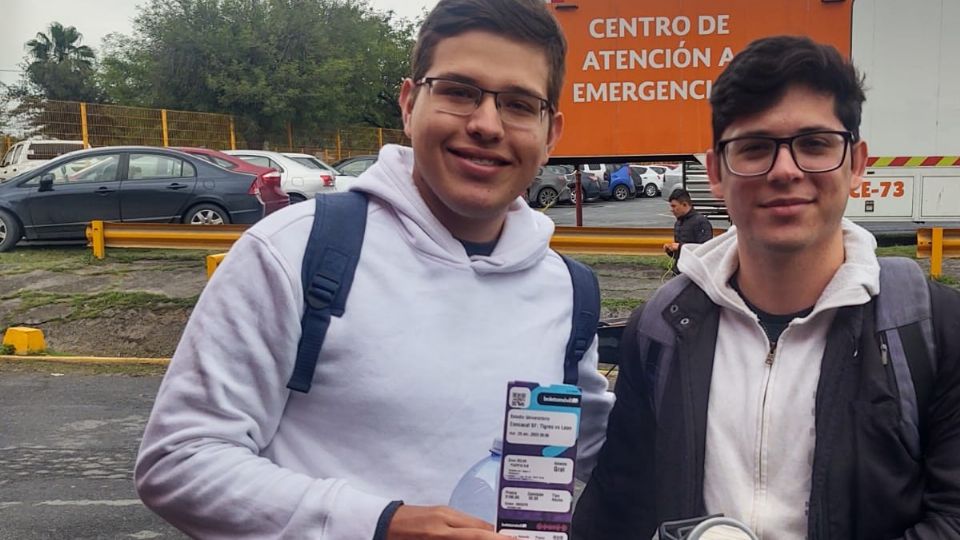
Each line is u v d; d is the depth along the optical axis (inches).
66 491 178.5
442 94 61.1
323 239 58.8
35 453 203.5
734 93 65.2
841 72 63.9
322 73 1175.0
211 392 55.7
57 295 352.5
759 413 65.4
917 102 442.6
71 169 431.5
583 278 69.7
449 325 60.2
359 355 57.2
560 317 66.6
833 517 61.4
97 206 425.7
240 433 56.2
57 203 422.9
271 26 1168.8
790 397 64.9
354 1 1371.8
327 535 52.6
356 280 58.5
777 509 63.7
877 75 443.8
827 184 63.7
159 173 436.1
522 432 55.7
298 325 57.4
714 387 68.1
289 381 57.6
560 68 64.4
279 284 56.9
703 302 70.4
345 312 57.6
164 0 1159.0
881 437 60.9
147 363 295.7
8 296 353.1
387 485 57.1
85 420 230.4
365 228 60.4
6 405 244.7
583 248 386.3
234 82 1120.8
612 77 436.8
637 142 438.0
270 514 53.3
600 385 74.3
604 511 76.2
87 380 273.1
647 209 888.9
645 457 73.7
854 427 61.7
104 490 179.3
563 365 66.7
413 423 57.5
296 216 60.1
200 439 55.3
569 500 55.6
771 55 64.0
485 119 59.9
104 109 831.1
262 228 59.4
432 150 60.9
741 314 67.9
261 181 445.7
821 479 62.0
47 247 444.8
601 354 105.2
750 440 65.4
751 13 423.5
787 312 67.5
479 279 62.7
